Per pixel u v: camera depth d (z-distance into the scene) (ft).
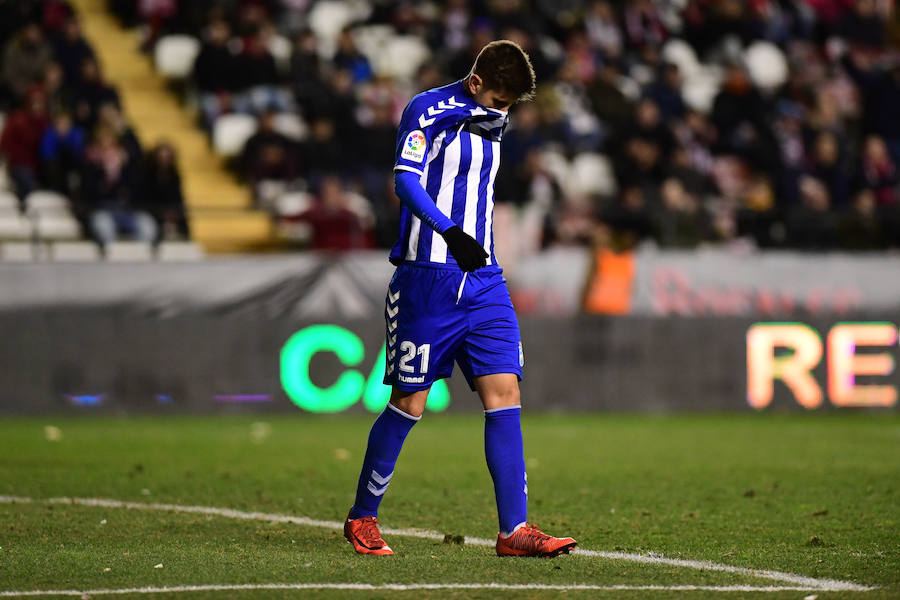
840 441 119.85
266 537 63.36
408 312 56.39
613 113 198.49
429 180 55.62
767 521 70.54
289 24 212.84
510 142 177.99
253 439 119.34
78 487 84.64
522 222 155.33
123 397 142.82
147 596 47.78
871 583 51.19
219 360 144.66
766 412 155.02
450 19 207.21
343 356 147.02
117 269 143.84
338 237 155.43
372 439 57.62
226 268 146.30
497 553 57.16
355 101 179.01
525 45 200.95
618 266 155.53
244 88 188.85
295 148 171.53
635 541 63.21
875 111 196.95
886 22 255.70
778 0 239.50
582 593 48.49
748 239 163.43
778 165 186.70
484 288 56.44
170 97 200.75
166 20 206.69
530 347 151.43
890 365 156.35
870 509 75.41
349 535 58.44
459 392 147.64
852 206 184.75
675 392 154.30
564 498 80.74
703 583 50.93
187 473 92.89
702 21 230.07
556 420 144.05
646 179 173.58
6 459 101.09
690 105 209.77
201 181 182.39
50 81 169.48
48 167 159.02
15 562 55.06
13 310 140.87
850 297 159.53
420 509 75.10
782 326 155.22
